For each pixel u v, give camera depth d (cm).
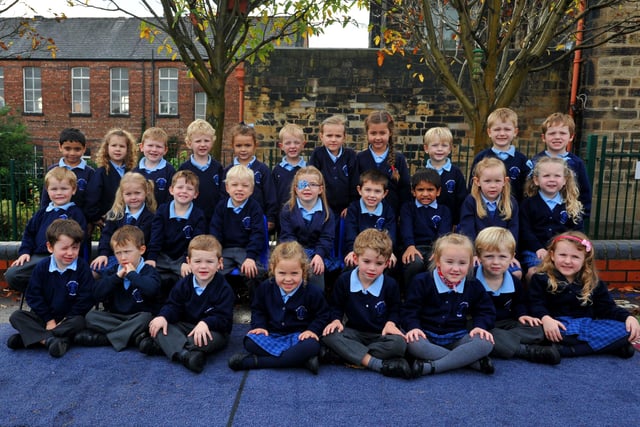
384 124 430
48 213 419
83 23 2597
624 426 258
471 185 448
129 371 315
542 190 410
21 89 2481
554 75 895
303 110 943
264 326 339
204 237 346
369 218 411
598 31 745
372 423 257
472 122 532
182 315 350
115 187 458
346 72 931
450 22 819
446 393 291
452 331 340
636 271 508
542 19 581
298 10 548
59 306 356
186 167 450
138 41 2469
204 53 2078
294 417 262
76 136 453
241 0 536
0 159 1828
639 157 550
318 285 379
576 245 347
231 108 2184
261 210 420
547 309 362
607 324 350
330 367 328
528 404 279
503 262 348
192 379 306
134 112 2411
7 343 348
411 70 923
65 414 263
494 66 509
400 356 324
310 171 405
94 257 477
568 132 427
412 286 347
